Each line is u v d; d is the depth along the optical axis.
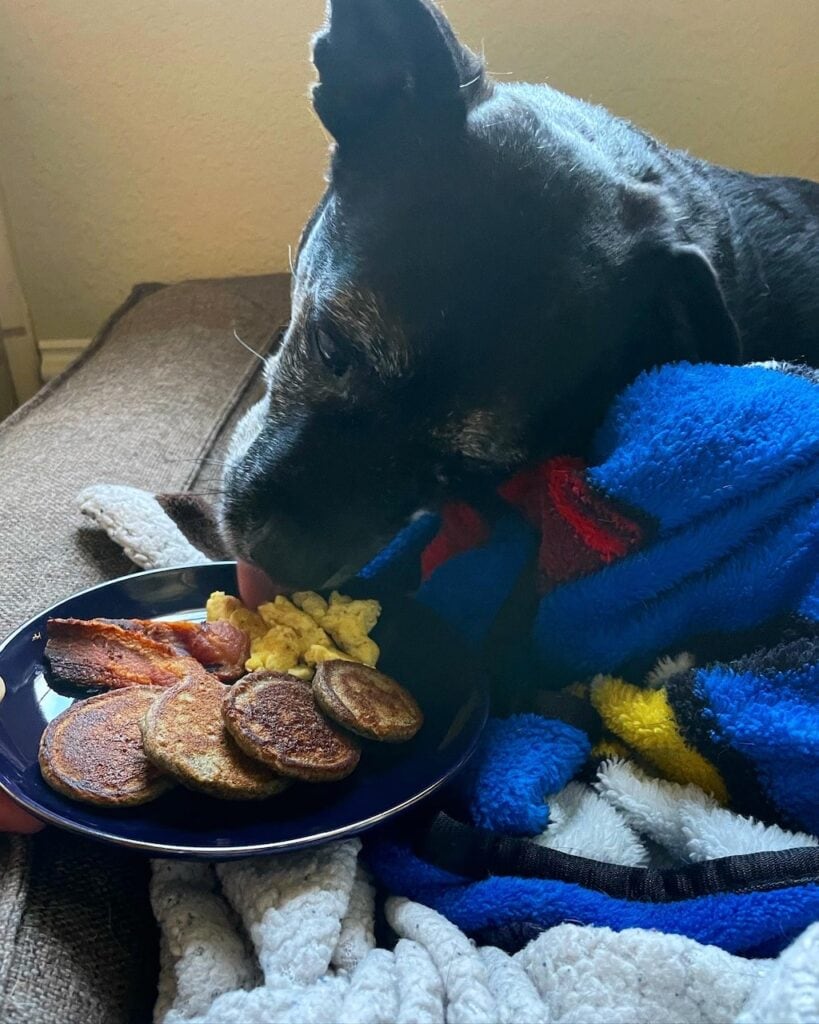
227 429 1.41
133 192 1.91
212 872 0.74
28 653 0.84
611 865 0.71
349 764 0.74
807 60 1.67
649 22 1.67
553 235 0.84
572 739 0.81
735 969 0.61
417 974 0.63
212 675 0.81
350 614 0.88
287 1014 0.59
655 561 0.80
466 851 0.74
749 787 0.75
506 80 1.65
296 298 0.98
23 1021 0.63
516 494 0.91
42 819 0.67
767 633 0.78
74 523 1.15
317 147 1.84
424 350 0.82
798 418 0.77
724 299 0.90
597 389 0.86
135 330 1.70
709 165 1.20
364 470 0.86
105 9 1.74
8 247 1.89
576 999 0.62
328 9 0.86
